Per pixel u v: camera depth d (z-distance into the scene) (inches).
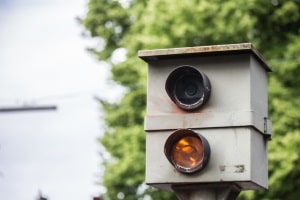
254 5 1045.2
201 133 318.3
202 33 1042.1
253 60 324.5
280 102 983.6
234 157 314.3
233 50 319.6
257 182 319.3
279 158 949.2
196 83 323.3
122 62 1159.0
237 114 317.4
